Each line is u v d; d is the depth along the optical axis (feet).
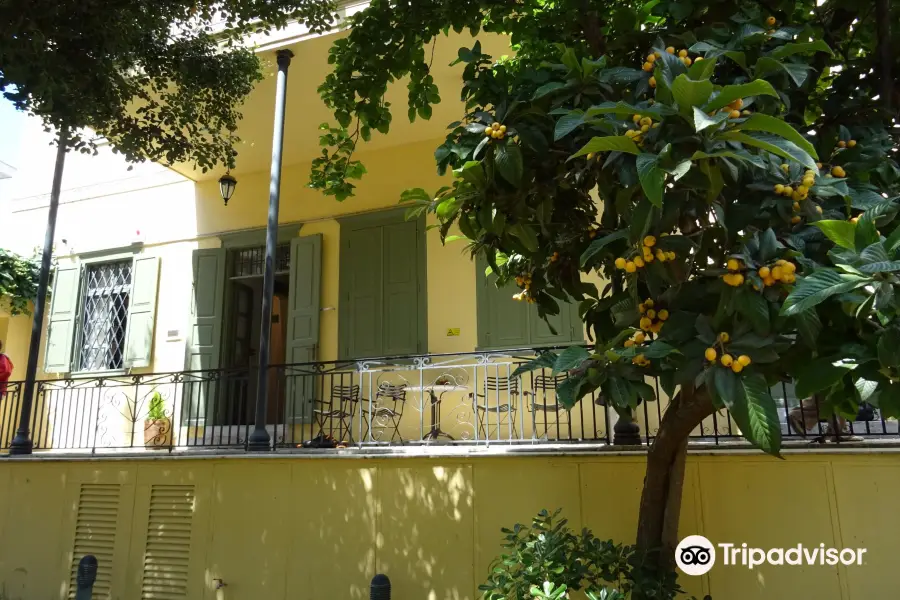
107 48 14.98
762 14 10.35
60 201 32.17
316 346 26.43
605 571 11.07
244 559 17.16
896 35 10.32
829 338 7.57
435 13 13.07
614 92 9.69
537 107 9.96
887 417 8.44
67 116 15.57
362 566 16.11
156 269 29.78
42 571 19.25
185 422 27.48
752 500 13.70
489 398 23.35
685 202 8.12
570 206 11.69
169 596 17.61
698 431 19.86
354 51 13.39
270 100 24.31
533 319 23.79
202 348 28.27
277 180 20.86
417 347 25.05
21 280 30.25
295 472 17.26
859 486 13.15
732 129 7.22
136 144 19.40
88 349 30.42
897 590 12.59
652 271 8.16
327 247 27.50
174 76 19.56
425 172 26.61
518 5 13.38
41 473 20.15
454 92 23.59
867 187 8.97
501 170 9.52
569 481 14.93
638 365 8.61
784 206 8.07
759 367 7.65
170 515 18.25
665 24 12.32
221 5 18.69
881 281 6.45
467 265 25.14
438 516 15.76
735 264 7.52
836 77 11.29
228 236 29.14
